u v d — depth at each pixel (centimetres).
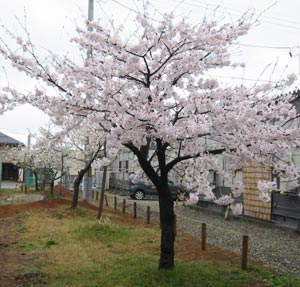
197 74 762
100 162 991
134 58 698
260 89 694
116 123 658
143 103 680
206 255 930
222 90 679
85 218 1446
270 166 710
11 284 693
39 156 2564
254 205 1599
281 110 670
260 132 658
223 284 702
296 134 647
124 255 902
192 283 694
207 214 1839
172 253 754
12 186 3781
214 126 648
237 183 726
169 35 699
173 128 633
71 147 2341
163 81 707
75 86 701
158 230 1238
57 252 925
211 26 728
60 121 784
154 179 748
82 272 765
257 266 839
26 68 698
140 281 691
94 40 709
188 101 677
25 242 1027
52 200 1833
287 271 848
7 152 3516
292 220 1405
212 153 735
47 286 682
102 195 1420
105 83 681
